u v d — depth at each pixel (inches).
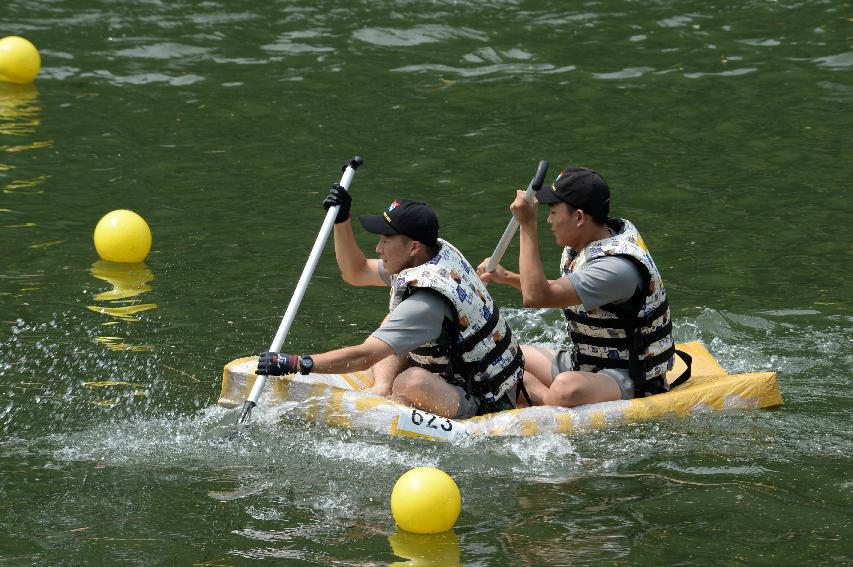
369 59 1572.3
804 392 753.6
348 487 633.0
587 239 703.1
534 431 682.8
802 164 1221.7
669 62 1547.7
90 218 1095.0
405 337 668.1
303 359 657.6
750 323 868.6
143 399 742.5
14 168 1214.9
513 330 880.9
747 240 1040.8
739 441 681.0
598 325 711.1
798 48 1583.4
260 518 600.1
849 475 640.4
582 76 1502.2
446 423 679.7
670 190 1163.3
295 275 971.3
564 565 549.6
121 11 1743.4
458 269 690.2
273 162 1246.9
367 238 1069.1
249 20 1718.8
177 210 1119.6
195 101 1432.1
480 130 1337.4
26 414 720.3
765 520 592.4
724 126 1334.9
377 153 1272.1
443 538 577.9
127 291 931.3
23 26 1675.7
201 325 867.4
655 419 697.6
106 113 1391.5
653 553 560.4
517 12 1753.2
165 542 574.9
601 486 631.8
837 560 553.3
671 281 956.0
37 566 551.2
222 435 690.8
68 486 633.6
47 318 872.9
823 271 968.9
